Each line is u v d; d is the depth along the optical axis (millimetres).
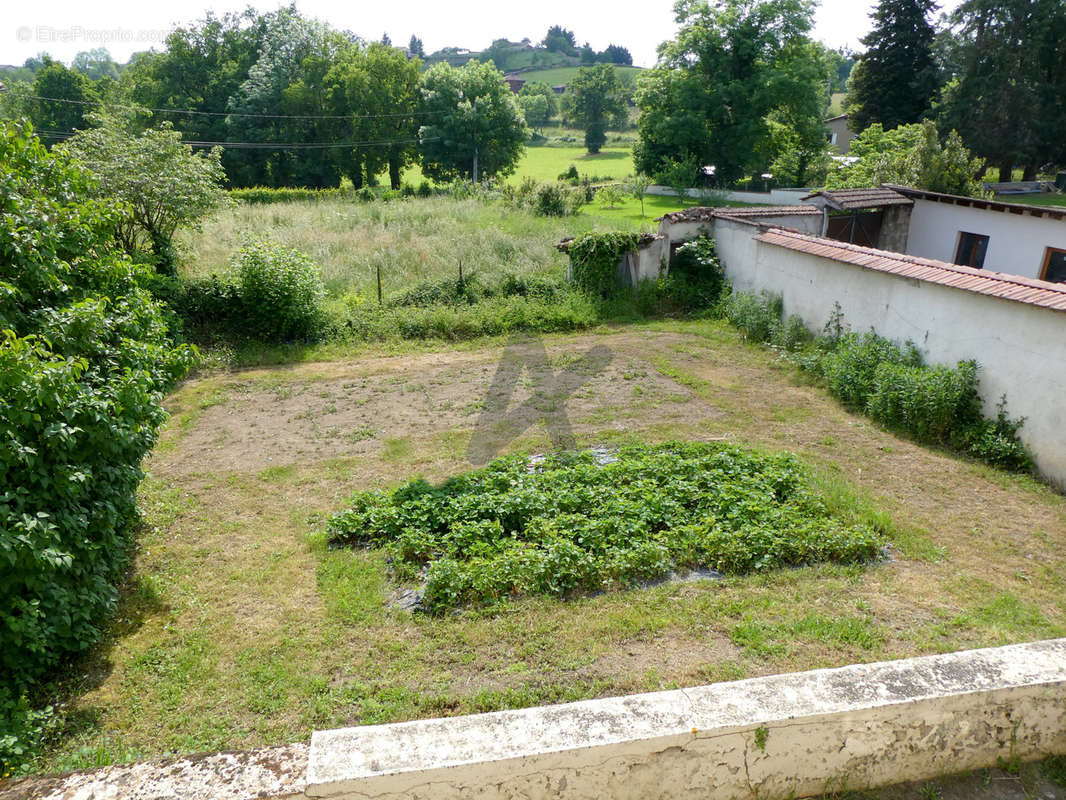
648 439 10367
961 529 7602
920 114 45375
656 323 17047
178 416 11625
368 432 10859
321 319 15891
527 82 133250
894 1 46125
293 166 51938
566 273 19297
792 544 6816
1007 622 5824
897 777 3281
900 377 10672
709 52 47250
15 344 5172
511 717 3029
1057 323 8781
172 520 8070
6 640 4938
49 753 4516
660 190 47281
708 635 5664
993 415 9836
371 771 2725
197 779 2746
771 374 13375
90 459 6055
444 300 17453
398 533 7488
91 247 8062
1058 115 39156
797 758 3111
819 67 48906
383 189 44438
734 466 8594
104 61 87750
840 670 3355
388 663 5453
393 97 54062
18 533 4863
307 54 55656
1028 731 3371
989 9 39219
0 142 7434
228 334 15445
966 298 10359
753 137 47156
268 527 7938
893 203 18359
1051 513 8000
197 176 15633
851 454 9719
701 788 3057
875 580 6520
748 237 16938
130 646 5738
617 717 3014
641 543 6820
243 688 5195
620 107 91938
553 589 6285
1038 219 15852
